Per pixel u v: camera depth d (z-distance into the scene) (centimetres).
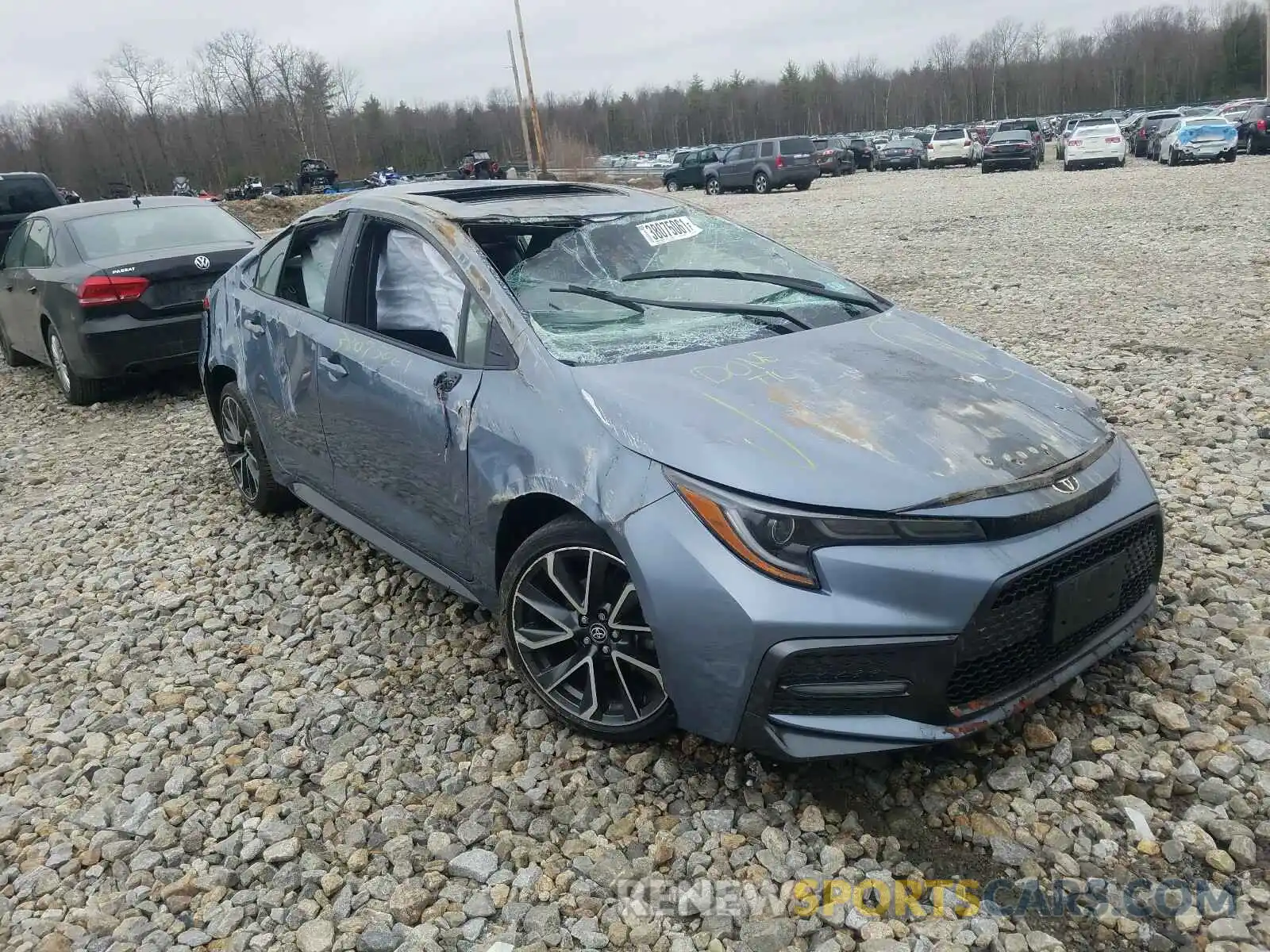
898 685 252
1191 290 927
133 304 746
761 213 2203
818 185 3466
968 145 3959
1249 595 368
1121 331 794
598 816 279
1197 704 307
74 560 493
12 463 680
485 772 303
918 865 255
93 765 322
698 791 286
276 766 312
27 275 837
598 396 294
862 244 1481
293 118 8362
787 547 253
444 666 364
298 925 250
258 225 3078
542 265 362
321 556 472
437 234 367
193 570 470
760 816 273
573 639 304
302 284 446
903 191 2612
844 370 314
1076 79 11406
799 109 12019
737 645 254
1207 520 434
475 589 347
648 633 285
